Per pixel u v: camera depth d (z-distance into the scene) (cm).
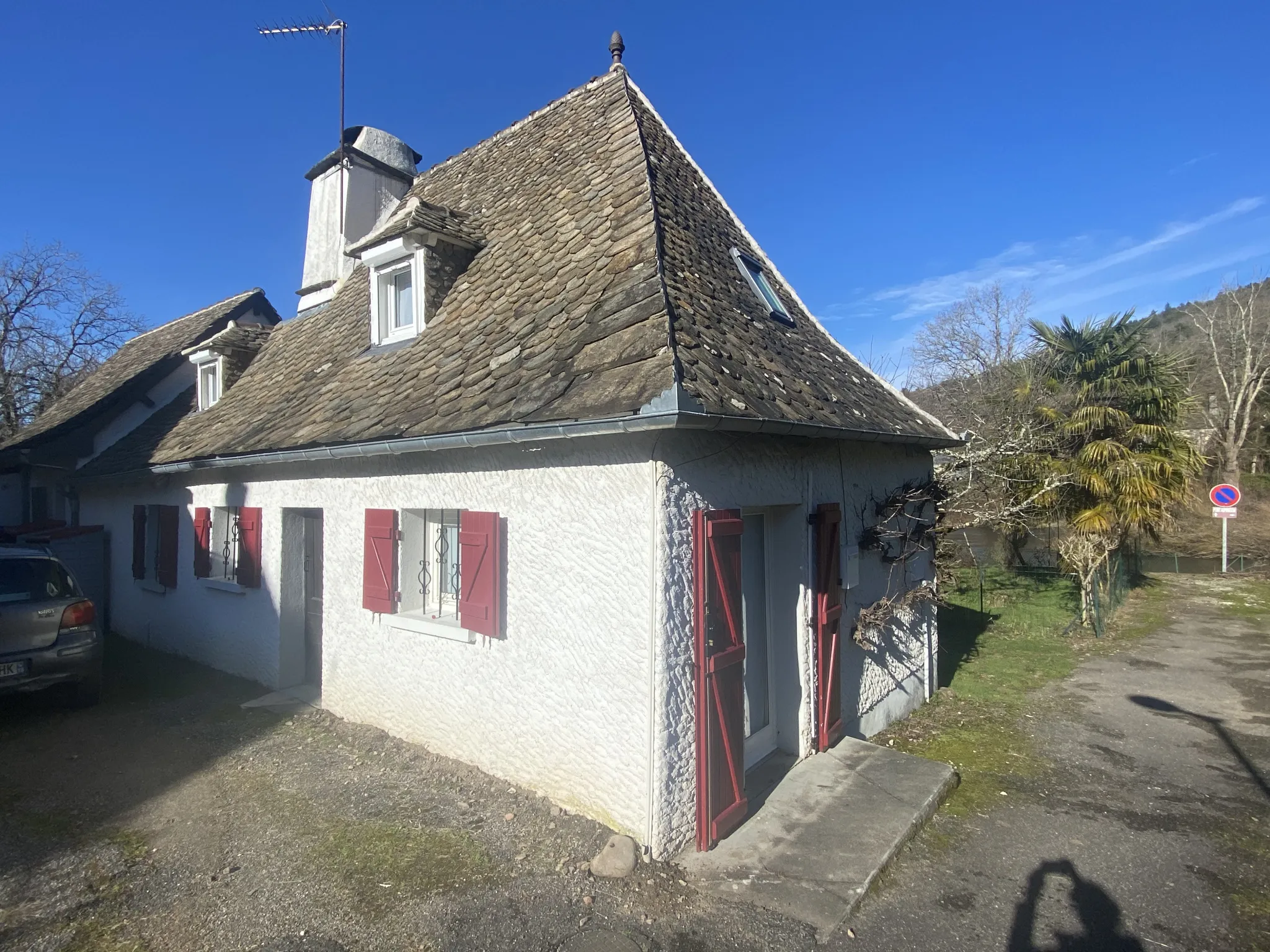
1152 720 732
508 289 645
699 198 766
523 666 468
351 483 621
